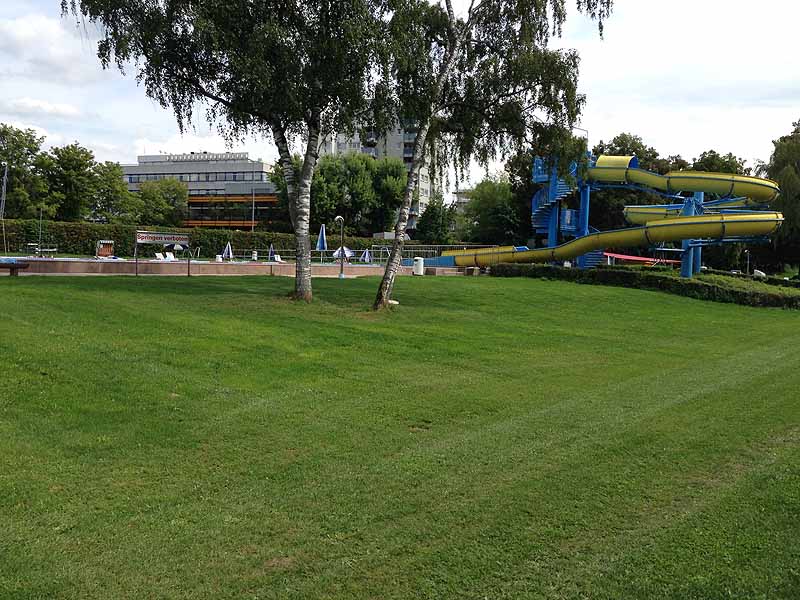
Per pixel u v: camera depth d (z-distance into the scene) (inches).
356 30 539.8
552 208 1454.2
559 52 657.0
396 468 216.1
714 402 334.3
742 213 1080.2
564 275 1187.3
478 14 665.6
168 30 549.0
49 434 226.8
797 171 1711.4
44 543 152.8
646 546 162.1
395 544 159.8
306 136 660.7
